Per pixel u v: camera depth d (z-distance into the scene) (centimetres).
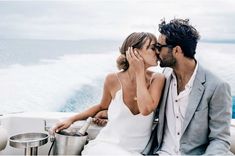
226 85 124
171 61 132
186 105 131
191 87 130
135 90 144
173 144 132
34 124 171
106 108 163
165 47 132
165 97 138
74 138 139
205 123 125
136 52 135
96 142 140
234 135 147
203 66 134
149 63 137
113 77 154
